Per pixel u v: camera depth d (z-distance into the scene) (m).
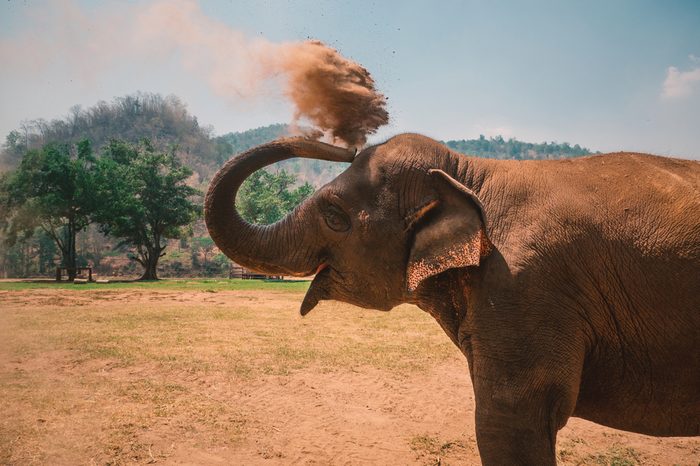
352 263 4.28
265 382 8.85
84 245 115.88
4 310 18.11
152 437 6.28
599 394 3.89
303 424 7.00
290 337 13.05
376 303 4.33
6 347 11.16
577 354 3.68
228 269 105.31
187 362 9.93
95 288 32.66
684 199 3.62
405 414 7.54
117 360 10.03
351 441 6.48
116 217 65.06
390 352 11.29
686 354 3.55
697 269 3.47
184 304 21.09
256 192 101.00
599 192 3.82
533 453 3.55
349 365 10.09
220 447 6.13
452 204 3.91
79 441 6.09
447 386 8.90
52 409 7.12
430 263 3.84
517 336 3.63
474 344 3.79
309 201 4.46
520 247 3.74
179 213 72.38
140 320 15.77
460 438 6.66
